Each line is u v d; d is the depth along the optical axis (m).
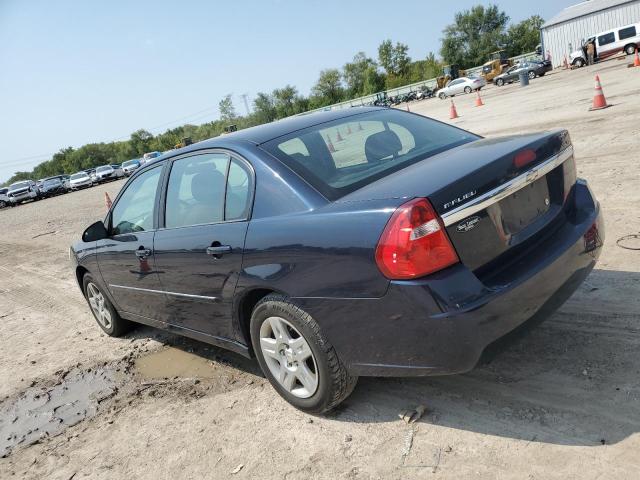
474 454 2.54
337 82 106.69
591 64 34.16
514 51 95.50
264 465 2.84
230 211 3.28
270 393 3.55
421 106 39.38
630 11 39.53
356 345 2.69
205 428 3.32
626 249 4.38
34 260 10.80
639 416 2.52
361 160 3.15
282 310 2.93
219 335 3.65
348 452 2.78
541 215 2.82
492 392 2.98
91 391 4.21
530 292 2.52
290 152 3.19
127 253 4.26
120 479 3.00
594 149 8.20
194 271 3.51
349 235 2.53
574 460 2.35
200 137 111.81
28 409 4.11
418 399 3.09
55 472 3.21
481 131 13.84
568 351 3.18
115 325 5.17
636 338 3.13
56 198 36.78
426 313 2.36
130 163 46.91
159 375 4.23
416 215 2.33
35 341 5.68
